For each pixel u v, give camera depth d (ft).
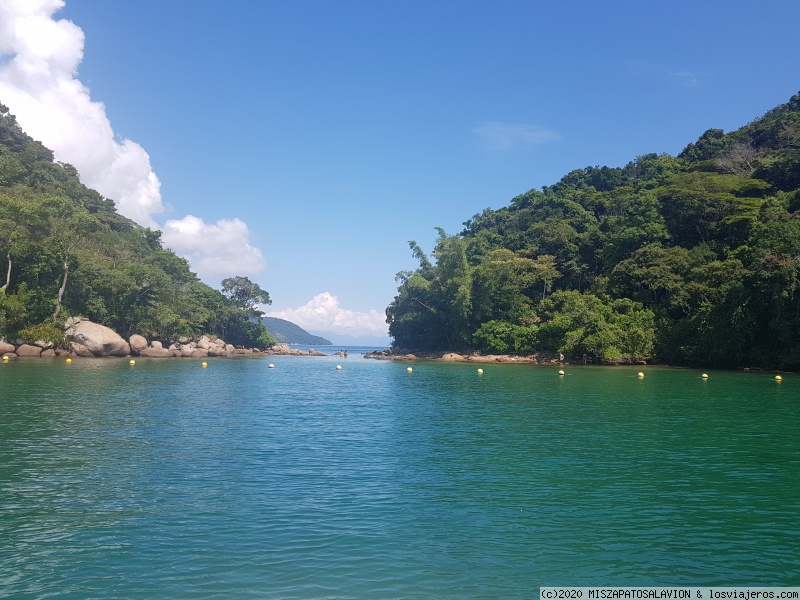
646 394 124.06
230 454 60.03
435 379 174.40
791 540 36.86
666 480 50.80
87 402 98.07
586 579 30.86
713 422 83.87
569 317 256.93
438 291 335.88
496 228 447.42
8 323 219.82
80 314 260.42
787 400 112.06
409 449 63.93
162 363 229.66
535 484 49.16
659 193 288.71
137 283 300.20
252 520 39.11
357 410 98.02
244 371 207.31
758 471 54.24
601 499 45.01
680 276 241.35
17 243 229.45
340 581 29.91
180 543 34.78
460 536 36.65
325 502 43.45
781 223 211.82
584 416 90.27
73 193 411.54
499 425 81.30
